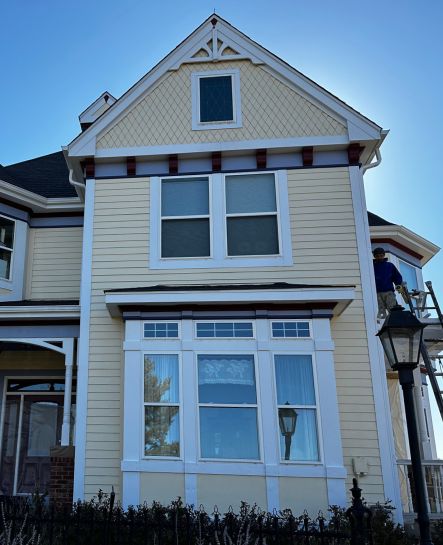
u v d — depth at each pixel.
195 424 8.64
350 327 9.47
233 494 8.30
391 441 8.82
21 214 12.61
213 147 10.59
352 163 10.46
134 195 10.55
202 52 11.36
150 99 11.04
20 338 10.38
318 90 10.80
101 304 9.87
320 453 8.41
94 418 9.18
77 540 6.00
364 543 5.20
